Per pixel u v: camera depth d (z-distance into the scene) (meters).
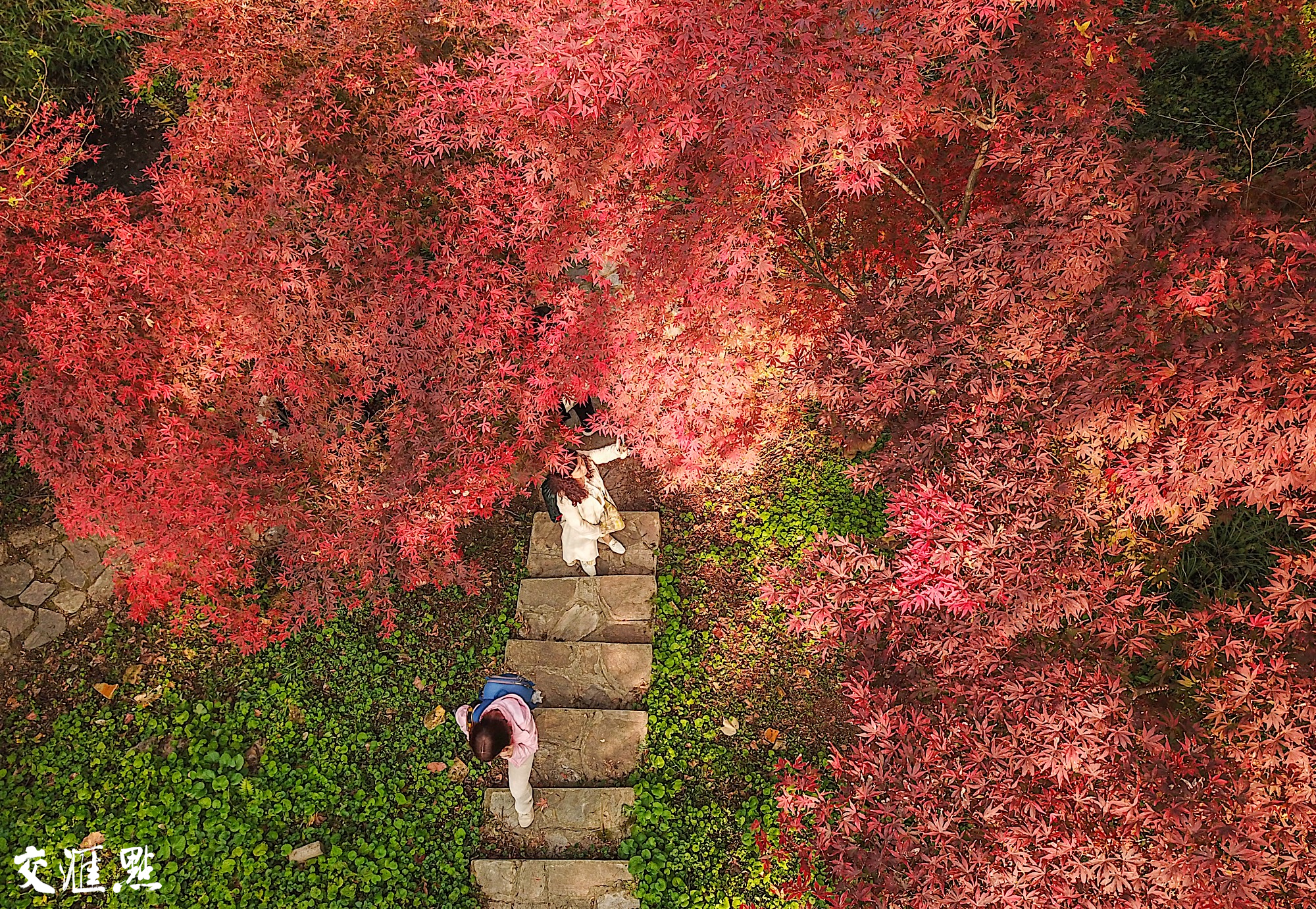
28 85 8.25
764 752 6.40
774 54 4.46
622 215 5.11
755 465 7.67
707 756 6.39
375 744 6.52
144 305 5.41
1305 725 3.72
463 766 6.42
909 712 4.41
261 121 5.05
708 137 4.64
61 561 7.31
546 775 6.31
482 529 7.59
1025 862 3.82
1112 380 4.09
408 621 7.11
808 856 4.92
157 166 5.52
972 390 4.44
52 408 5.50
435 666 6.91
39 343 5.29
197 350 5.43
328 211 5.25
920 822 4.10
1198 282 4.08
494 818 6.17
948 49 4.68
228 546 5.98
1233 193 4.35
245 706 6.66
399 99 5.35
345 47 5.14
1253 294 3.99
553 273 5.33
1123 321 4.15
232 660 6.91
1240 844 3.56
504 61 4.89
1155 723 3.98
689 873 5.89
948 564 4.14
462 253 5.37
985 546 4.11
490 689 5.59
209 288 5.15
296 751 6.50
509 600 7.22
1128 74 4.85
